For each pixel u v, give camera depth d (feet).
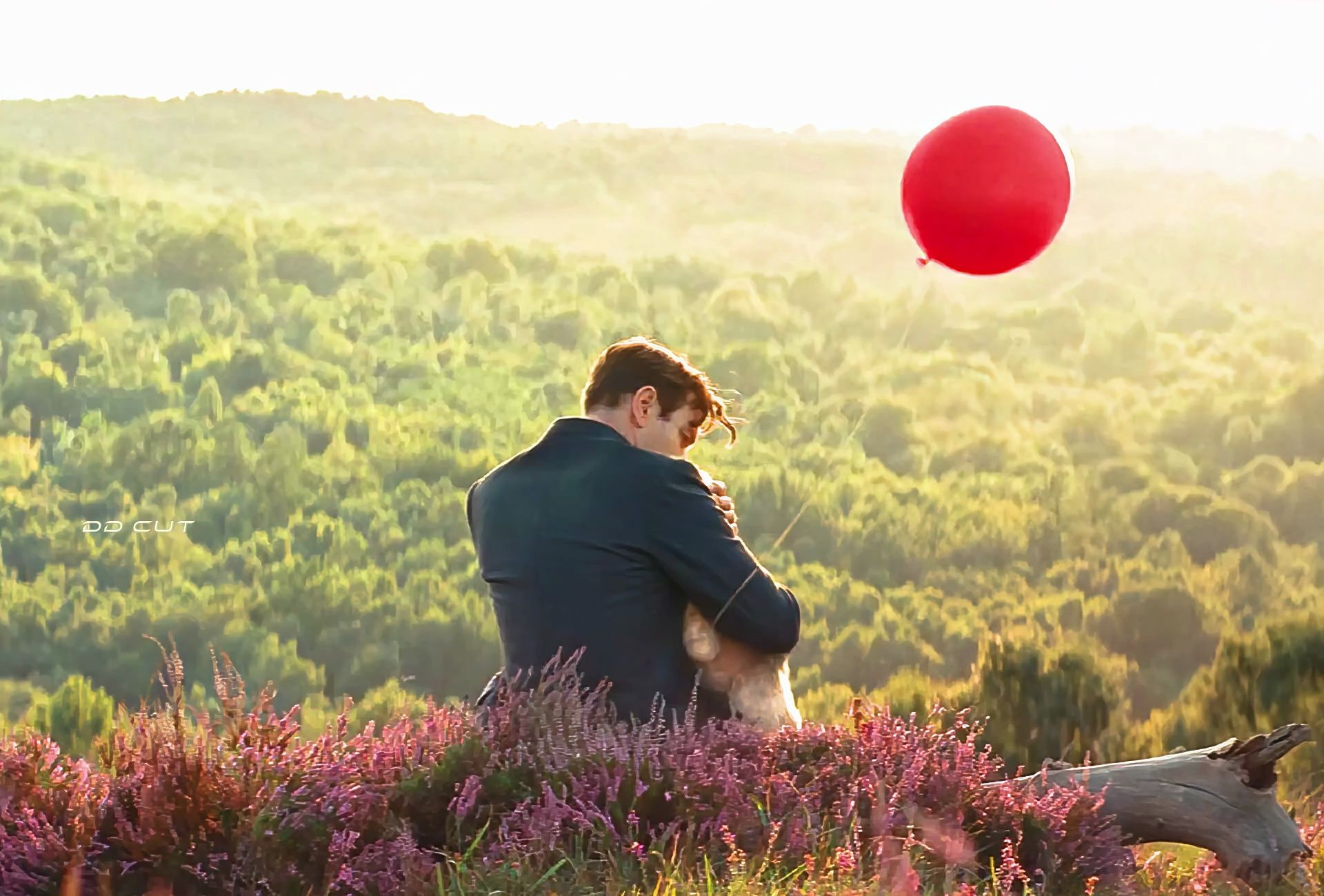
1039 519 274.77
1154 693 148.56
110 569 268.00
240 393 468.75
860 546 265.95
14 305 548.72
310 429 382.42
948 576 256.93
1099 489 296.10
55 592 227.40
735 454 312.29
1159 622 193.98
